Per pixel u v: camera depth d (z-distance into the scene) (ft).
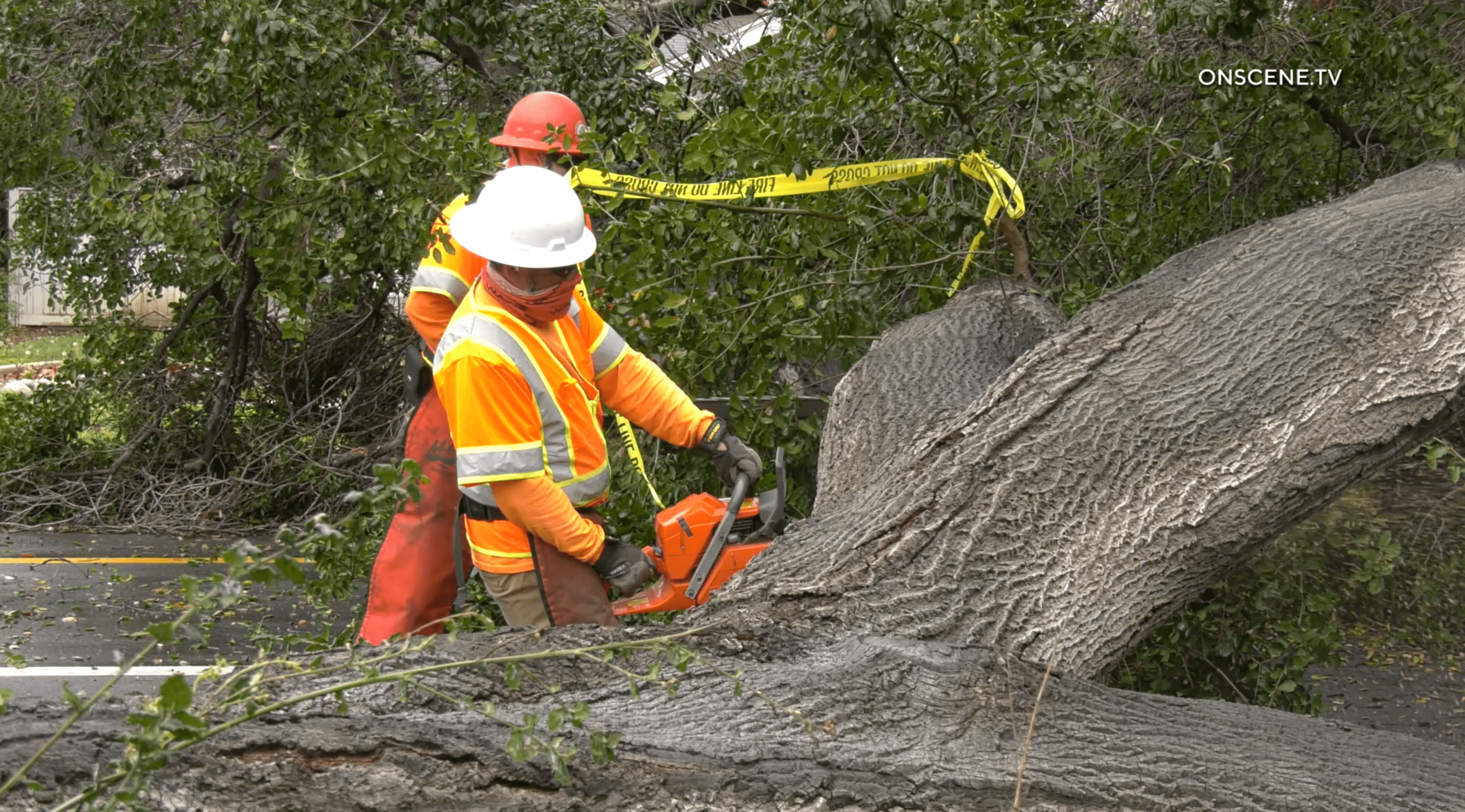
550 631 9.53
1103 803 8.56
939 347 15.99
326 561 14.47
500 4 22.00
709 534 12.21
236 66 19.43
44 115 26.00
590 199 17.62
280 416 30.40
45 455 30.45
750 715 8.77
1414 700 17.46
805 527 11.92
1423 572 18.21
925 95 16.25
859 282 18.44
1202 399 12.00
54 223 27.96
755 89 19.06
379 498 6.72
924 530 11.19
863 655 9.56
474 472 11.34
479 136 17.44
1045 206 19.79
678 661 7.75
